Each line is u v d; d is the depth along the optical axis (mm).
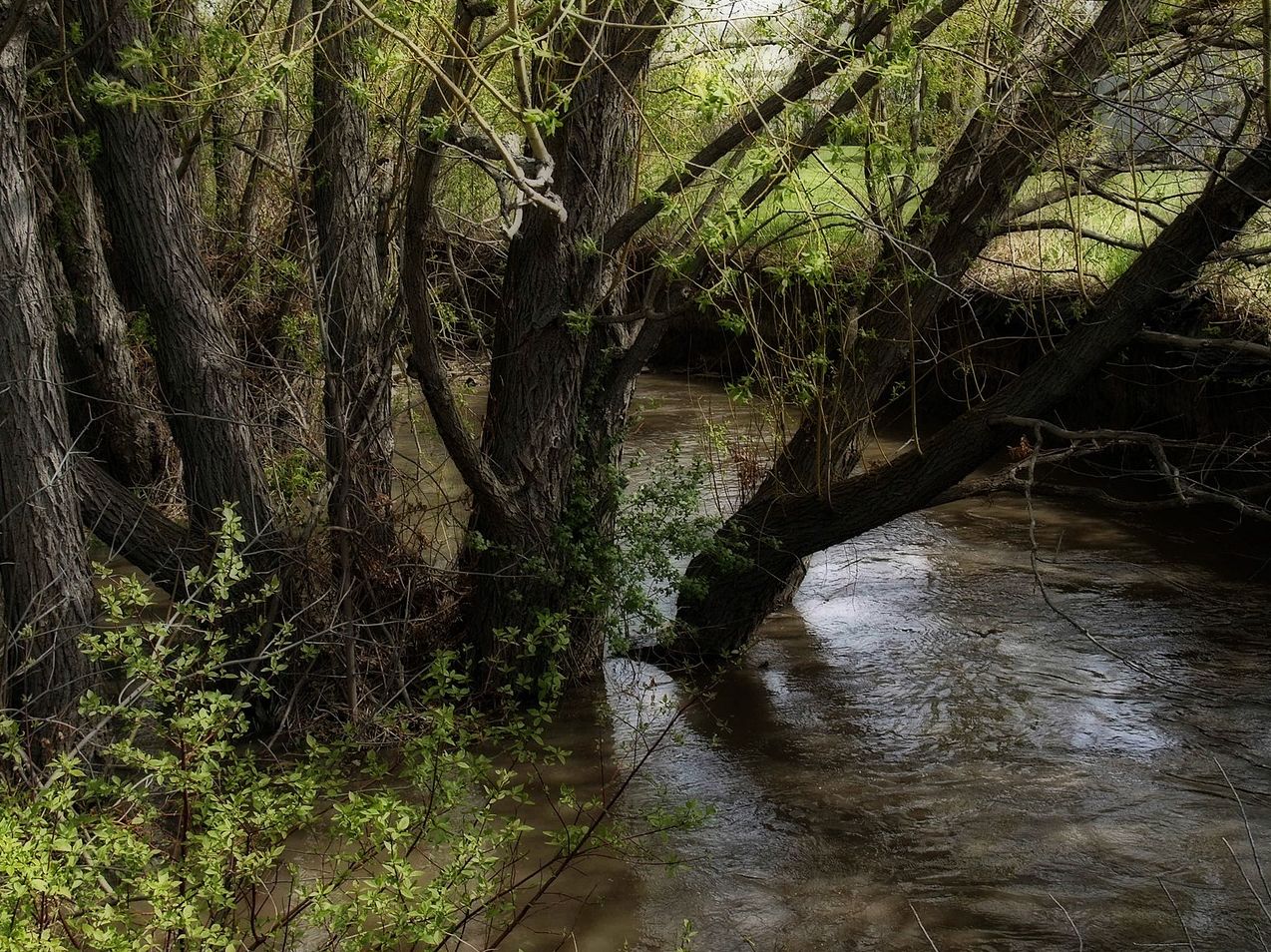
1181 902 5320
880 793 6359
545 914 5320
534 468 7125
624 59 6578
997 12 7027
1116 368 11117
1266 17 5484
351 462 7129
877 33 5699
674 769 6680
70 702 5449
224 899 3762
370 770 4793
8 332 5371
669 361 17391
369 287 7605
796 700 7512
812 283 6066
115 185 6465
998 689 7520
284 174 8500
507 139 5641
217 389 6719
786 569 7836
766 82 5926
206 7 7281
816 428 7617
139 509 6805
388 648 7207
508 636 5875
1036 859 5695
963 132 7348
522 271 7023
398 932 3760
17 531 5441
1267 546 9672
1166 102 6637
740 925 5250
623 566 7383
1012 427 6871
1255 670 7582
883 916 5297
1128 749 6707
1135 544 9930
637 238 7578
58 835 3576
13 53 5418
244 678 5227
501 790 4566
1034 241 11422
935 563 9781
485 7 4695
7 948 3260
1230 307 9953
